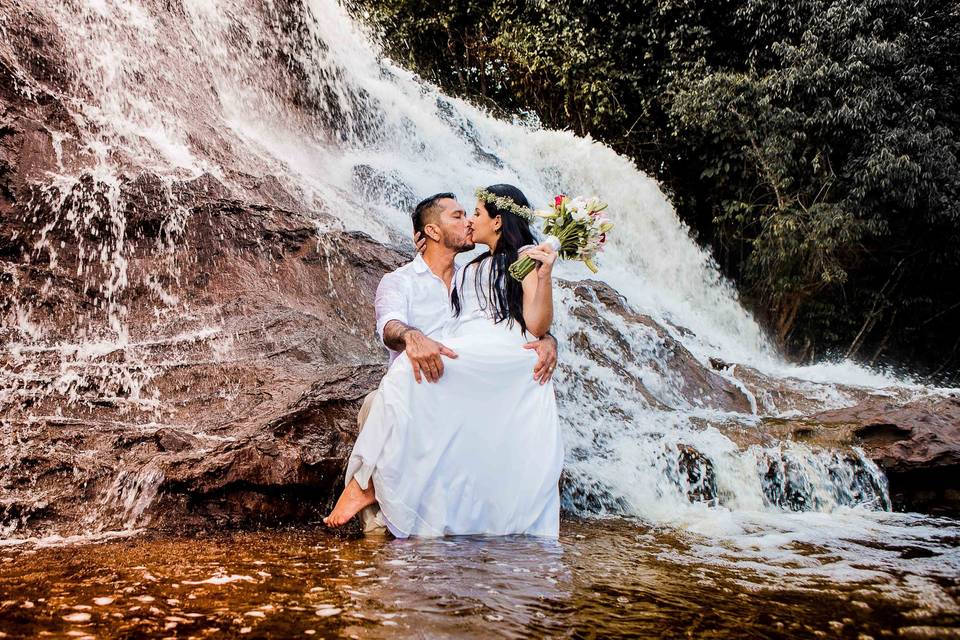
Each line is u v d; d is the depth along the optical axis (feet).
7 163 16.30
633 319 25.54
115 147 19.03
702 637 6.24
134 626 6.13
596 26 56.65
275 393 13.46
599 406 19.36
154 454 11.71
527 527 11.06
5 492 10.63
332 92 32.81
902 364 51.06
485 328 11.48
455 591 7.35
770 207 48.47
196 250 17.48
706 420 19.80
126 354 14.52
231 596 7.05
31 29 20.02
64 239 16.10
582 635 6.17
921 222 46.37
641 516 14.46
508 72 60.03
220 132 23.56
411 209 29.22
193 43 26.37
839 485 17.61
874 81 45.09
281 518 11.37
